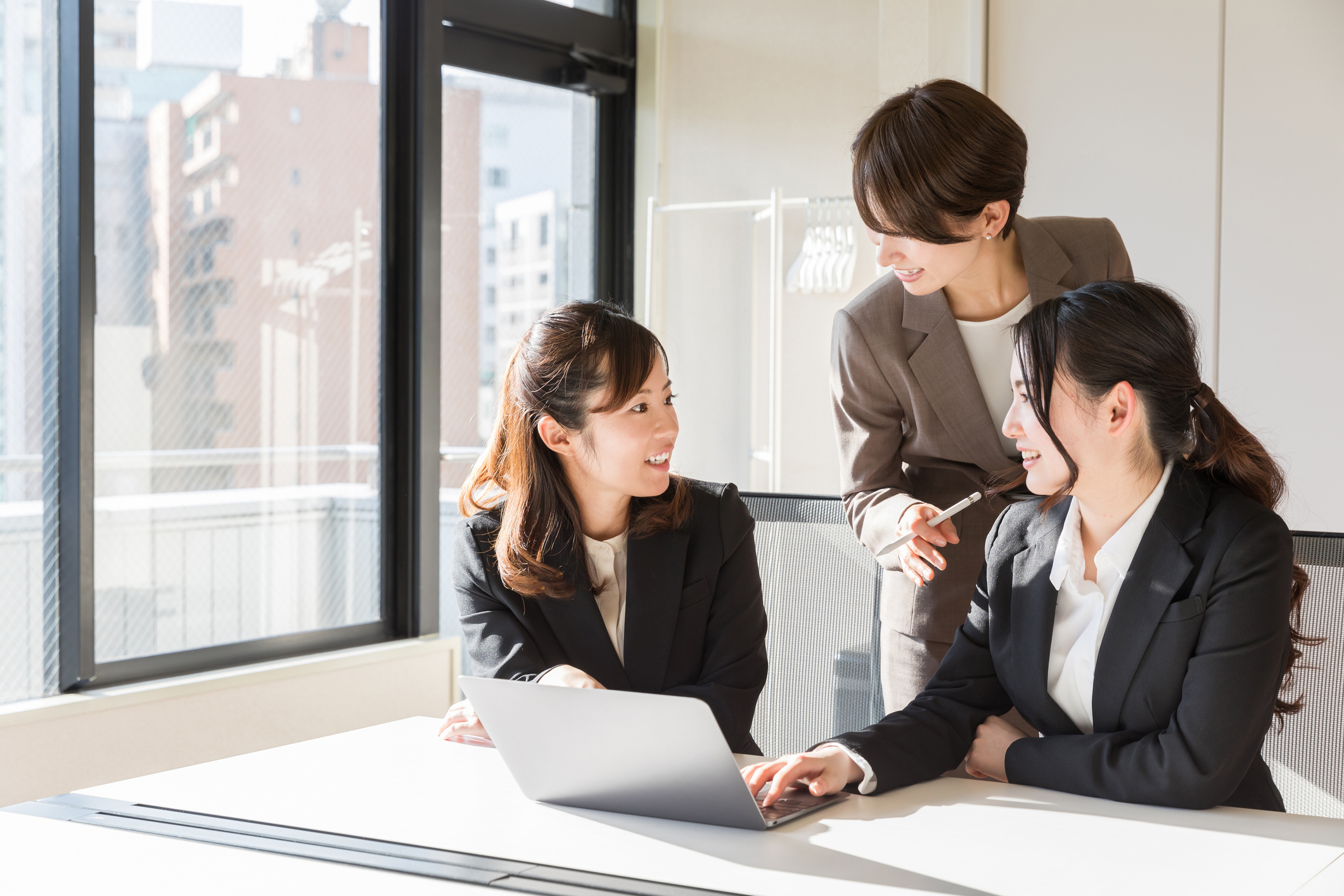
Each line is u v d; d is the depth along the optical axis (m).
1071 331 1.14
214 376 2.66
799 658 1.61
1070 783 1.09
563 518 1.43
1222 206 2.82
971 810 1.04
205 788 1.11
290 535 2.82
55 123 2.38
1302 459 2.74
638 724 0.96
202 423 2.64
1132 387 1.13
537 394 1.40
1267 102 2.75
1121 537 1.17
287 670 2.66
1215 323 2.84
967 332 1.65
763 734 1.62
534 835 0.97
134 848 0.93
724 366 3.58
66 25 2.36
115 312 2.48
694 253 3.62
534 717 1.01
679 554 1.46
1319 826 0.98
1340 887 0.83
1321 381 2.72
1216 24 2.80
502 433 1.48
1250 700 1.06
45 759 2.27
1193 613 1.11
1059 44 3.01
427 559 3.03
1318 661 1.24
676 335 3.65
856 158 1.48
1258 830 0.97
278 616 2.79
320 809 1.04
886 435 1.70
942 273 1.49
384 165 3.01
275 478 2.78
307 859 0.90
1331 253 2.70
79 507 2.38
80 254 2.37
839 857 0.91
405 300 3.03
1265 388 2.78
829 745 1.13
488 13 3.25
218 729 2.54
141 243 2.52
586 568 1.45
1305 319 2.73
